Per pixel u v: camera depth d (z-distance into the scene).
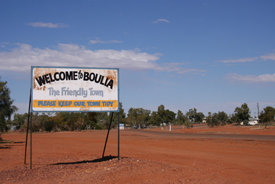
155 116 178.62
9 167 13.48
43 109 13.27
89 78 13.82
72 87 13.62
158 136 49.16
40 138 43.41
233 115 138.50
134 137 45.62
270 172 12.01
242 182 9.87
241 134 51.44
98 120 116.94
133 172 10.95
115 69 14.12
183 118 189.75
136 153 20.22
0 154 19.53
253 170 12.50
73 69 13.72
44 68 13.42
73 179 10.23
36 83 13.30
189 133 63.47
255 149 22.69
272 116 69.75
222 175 11.08
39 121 82.88
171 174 10.73
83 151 21.95
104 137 46.12
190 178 10.15
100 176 10.46
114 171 11.18
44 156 18.20
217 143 29.38
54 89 13.44
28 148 24.72
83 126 97.00
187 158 17.00
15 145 28.41
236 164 14.34
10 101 26.64
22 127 83.69
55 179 10.34
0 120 25.83
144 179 9.86
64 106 13.47
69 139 40.41
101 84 13.93
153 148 24.50
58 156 18.12
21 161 15.60
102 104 13.88
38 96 13.27
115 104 13.99
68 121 89.88
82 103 13.66
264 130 59.22
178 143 30.17
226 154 19.27
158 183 9.33
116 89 14.06
